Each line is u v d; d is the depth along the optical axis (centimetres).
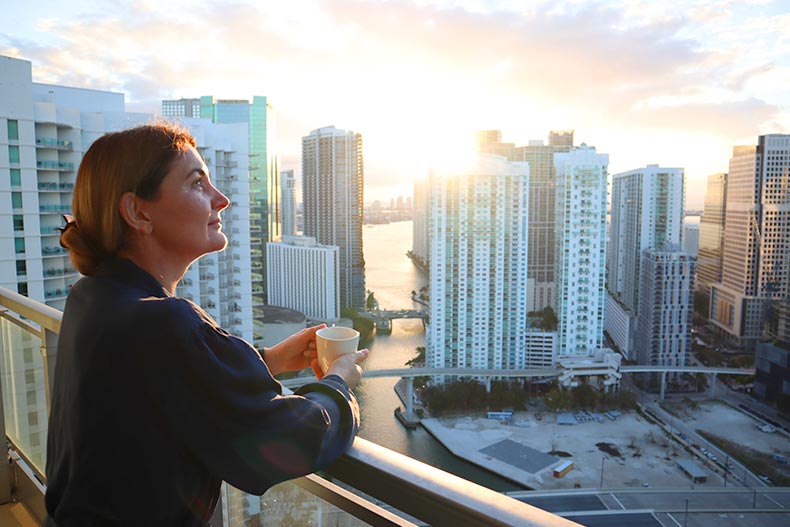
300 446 67
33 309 165
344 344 89
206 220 80
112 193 75
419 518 69
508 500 62
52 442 77
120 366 66
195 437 65
